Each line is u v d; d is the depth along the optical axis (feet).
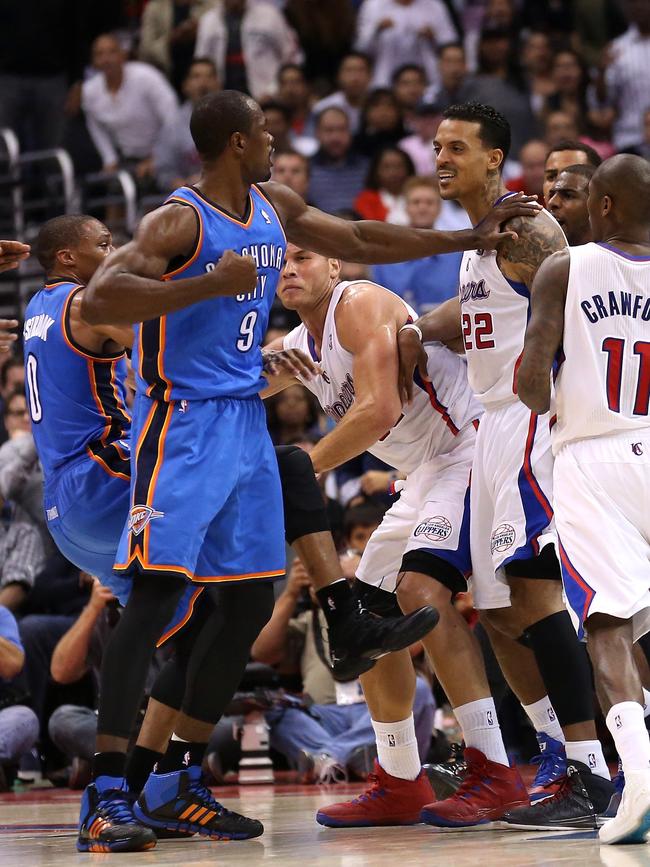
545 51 156.04
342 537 86.12
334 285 54.90
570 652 48.57
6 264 51.55
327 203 133.18
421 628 45.91
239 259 42.68
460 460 53.83
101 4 150.00
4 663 77.56
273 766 87.10
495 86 143.64
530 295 48.80
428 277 104.99
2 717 80.33
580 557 42.45
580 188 54.24
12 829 54.19
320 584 47.98
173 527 43.91
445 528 51.06
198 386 44.96
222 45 150.82
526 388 43.62
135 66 145.79
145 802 47.06
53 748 85.61
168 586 44.55
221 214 44.91
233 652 46.88
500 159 51.80
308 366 52.29
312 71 159.84
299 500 48.37
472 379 51.24
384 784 52.16
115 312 42.19
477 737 50.14
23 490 89.51
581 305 43.50
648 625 42.98
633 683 40.78
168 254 43.65
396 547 54.75
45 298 52.65
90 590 87.66
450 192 51.80
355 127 148.46
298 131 146.92
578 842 42.50
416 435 54.34
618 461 42.80
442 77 148.25
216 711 47.26
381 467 95.50
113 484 51.01
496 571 48.93
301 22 159.22
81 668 80.64
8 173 137.80
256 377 46.70
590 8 163.84
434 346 54.90
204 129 45.09
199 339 44.83
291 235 49.47
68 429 51.70
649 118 138.72
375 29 159.12
